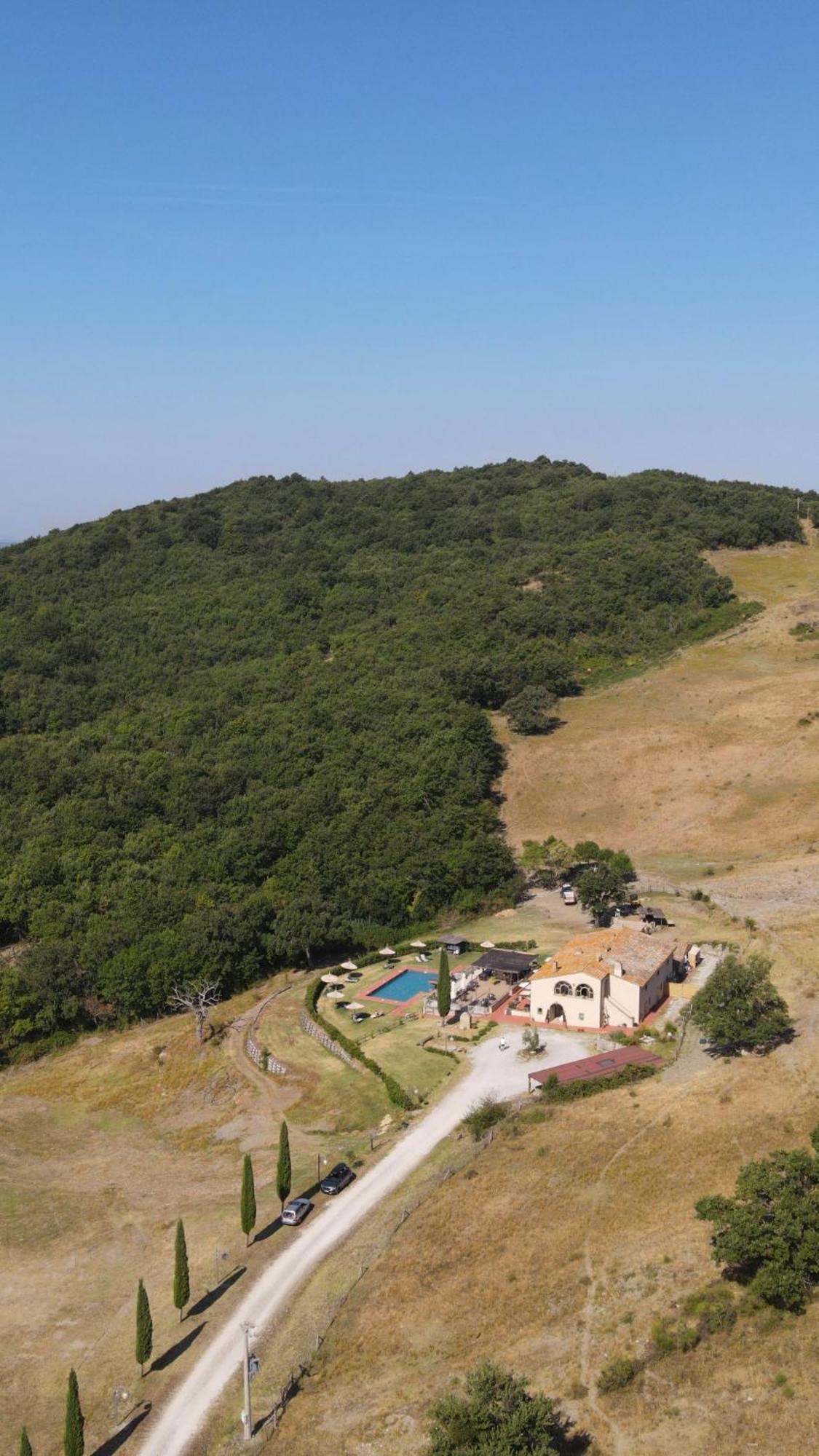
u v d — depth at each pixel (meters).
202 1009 85.31
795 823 113.75
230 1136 69.62
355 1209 57.38
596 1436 38.50
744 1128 56.28
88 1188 65.25
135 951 91.19
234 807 113.00
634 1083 65.25
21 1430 41.09
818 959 79.31
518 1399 37.25
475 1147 60.09
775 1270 42.97
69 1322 52.16
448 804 116.50
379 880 103.25
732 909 94.75
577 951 81.12
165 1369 47.19
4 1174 67.88
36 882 102.75
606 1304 45.31
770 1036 65.38
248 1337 43.19
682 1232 49.06
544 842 118.75
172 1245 57.78
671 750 133.62
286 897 100.62
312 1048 79.62
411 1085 70.88
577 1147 57.91
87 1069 82.69
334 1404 42.91
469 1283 48.81
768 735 132.88
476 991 86.94
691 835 116.56
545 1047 74.00
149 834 109.56
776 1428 37.66
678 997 79.44
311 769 120.19
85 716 133.38
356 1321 47.81
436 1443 36.12
